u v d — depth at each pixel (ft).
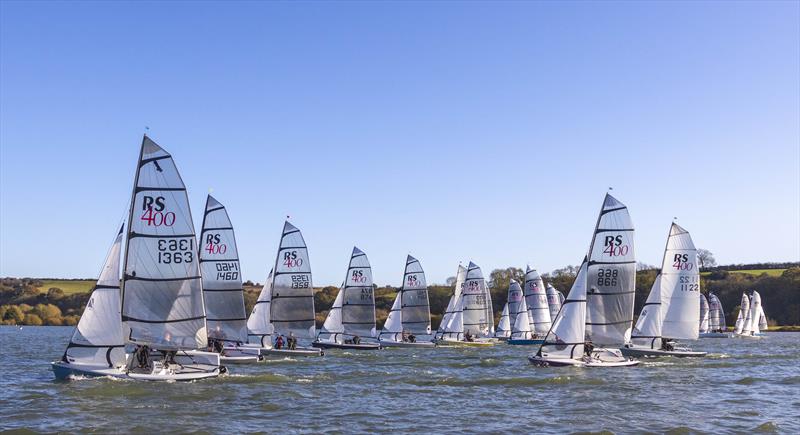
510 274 541.34
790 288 490.49
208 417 98.12
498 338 326.65
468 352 236.43
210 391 120.16
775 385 136.98
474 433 89.45
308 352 209.67
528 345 285.02
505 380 141.59
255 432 88.99
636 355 190.29
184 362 136.87
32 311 546.67
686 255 194.59
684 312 193.57
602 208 168.35
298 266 213.66
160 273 127.54
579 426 93.81
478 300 283.38
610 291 167.94
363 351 236.84
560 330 163.22
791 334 450.30
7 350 239.30
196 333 130.11
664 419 98.94
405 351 239.30
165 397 112.88
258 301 211.82
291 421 96.32
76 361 124.36
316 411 104.27
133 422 93.86
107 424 92.48
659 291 194.08
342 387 131.23
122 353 124.98
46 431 88.33
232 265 179.93
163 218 127.95
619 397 119.96
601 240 168.25
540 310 303.27
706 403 113.60
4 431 88.12
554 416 101.24
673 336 193.88
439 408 107.96
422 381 141.28
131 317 125.90
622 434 88.79
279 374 143.54
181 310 128.88
